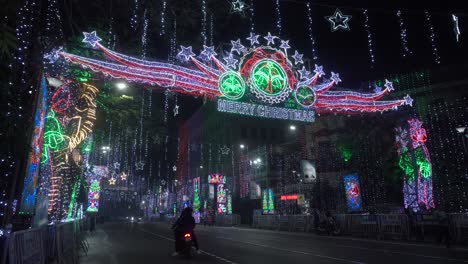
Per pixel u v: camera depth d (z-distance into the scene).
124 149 47.56
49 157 11.95
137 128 21.41
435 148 28.31
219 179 49.47
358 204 24.28
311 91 23.47
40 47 7.36
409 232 17.72
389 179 26.92
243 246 16.48
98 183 31.88
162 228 40.56
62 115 12.81
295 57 23.38
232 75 20.66
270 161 45.97
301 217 27.75
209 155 70.06
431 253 13.04
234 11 13.43
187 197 68.19
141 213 104.19
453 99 31.16
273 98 21.70
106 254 13.94
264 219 33.88
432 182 25.52
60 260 8.98
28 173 6.35
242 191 53.16
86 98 13.68
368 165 27.53
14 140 5.59
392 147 27.59
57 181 12.96
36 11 7.20
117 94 17.19
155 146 56.09
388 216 19.17
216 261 11.57
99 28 12.45
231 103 20.69
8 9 4.30
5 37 3.98
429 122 29.25
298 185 38.09
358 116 29.31
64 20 10.37
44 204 8.82
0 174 6.12
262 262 11.05
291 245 16.80
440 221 15.23
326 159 32.72
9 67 5.11
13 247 4.27
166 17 13.20
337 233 22.69
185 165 82.88
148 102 20.83
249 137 63.69
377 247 15.48
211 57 19.66
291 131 62.16
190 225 13.02
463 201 26.00
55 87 13.12
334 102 24.56
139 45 14.72
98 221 54.84
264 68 21.73
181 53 17.44
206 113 76.31
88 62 14.83
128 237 24.69
